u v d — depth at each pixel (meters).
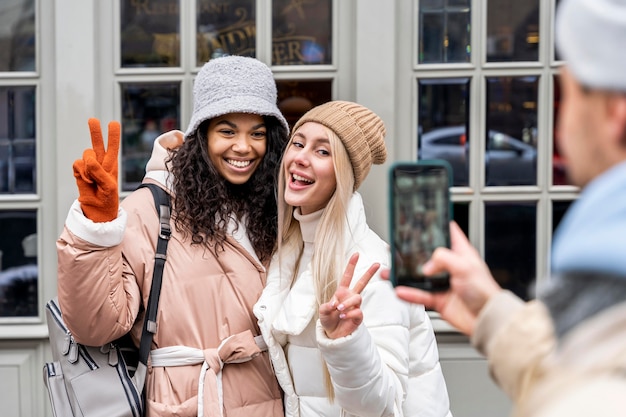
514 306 1.08
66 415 2.16
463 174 3.24
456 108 3.22
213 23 3.24
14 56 3.24
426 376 2.19
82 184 1.98
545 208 3.22
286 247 2.23
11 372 3.27
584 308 0.75
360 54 3.16
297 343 2.11
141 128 3.26
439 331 3.19
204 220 2.20
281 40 3.24
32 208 3.27
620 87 0.75
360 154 2.11
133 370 2.20
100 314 2.02
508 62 3.21
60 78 3.18
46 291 3.25
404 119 3.22
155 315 2.14
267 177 2.32
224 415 2.14
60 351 2.17
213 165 2.28
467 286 1.15
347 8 3.21
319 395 2.09
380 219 3.18
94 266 1.98
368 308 2.01
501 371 1.02
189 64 3.24
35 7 3.22
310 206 2.17
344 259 2.07
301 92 3.24
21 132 3.27
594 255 0.73
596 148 0.78
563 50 0.80
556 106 3.20
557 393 0.75
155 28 3.24
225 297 2.18
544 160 3.21
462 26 3.21
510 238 3.25
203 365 2.12
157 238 2.20
